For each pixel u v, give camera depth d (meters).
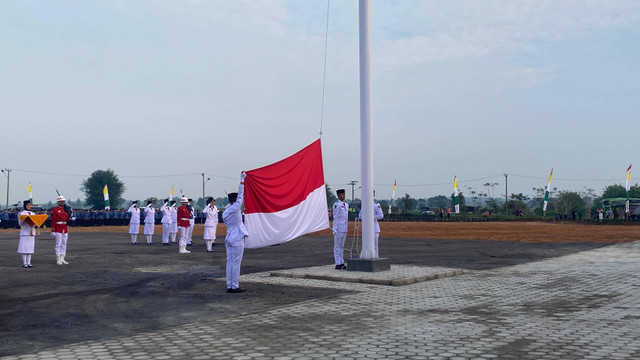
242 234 11.36
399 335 7.11
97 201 109.12
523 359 5.89
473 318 8.26
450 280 13.01
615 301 9.82
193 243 27.95
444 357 5.99
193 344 6.72
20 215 16.20
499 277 13.54
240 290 11.33
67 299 10.54
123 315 8.91
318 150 14.19
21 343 6.97
